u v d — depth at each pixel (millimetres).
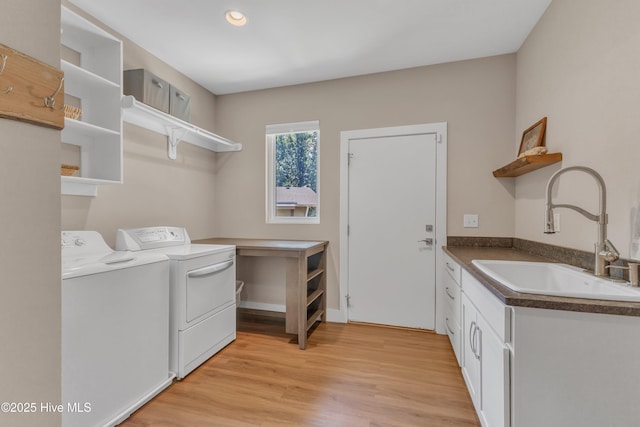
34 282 687
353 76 2992
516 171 2248
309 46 2463
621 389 982
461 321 1977
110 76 1998
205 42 2402
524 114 2387
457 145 2711
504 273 1760
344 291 3014
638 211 1226
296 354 2336
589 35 1545
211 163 3381
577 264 1624
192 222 3080
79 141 1959
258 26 2199
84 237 1894
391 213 2891
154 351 1792
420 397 1781
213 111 3396
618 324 977
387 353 2348
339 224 3035
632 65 1253
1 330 630
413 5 1975
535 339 1041
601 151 1450
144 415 1624
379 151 2918
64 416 1310
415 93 2816
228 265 2445
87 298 1410
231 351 2383
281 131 3217
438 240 2756
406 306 2855
